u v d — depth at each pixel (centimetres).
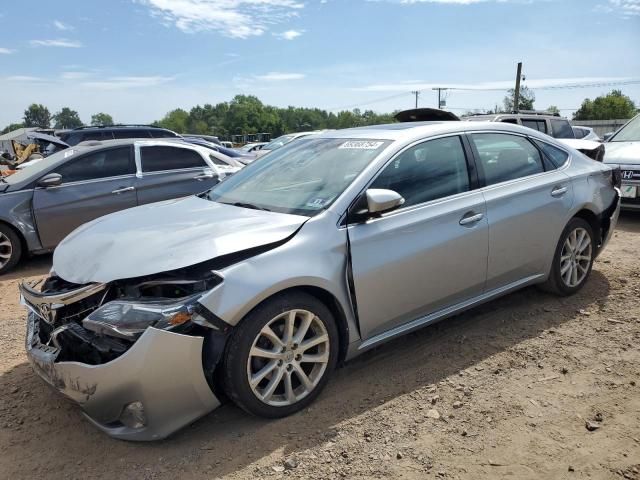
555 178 442
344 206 329
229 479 262
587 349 380
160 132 1722
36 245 677
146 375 264
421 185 365
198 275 282
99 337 277
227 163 830
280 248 301
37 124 15175
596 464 262
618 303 459
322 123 12925
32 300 300
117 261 292
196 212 357
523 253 417
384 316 342
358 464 269
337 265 316
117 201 714
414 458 272
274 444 286
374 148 368
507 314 444
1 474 273
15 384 363
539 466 262
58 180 677
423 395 328
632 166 766
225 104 13562
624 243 667
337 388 340
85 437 302
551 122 1388
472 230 377
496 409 311
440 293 369
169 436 296
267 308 290
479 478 256
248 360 287
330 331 318
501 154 420
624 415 301
